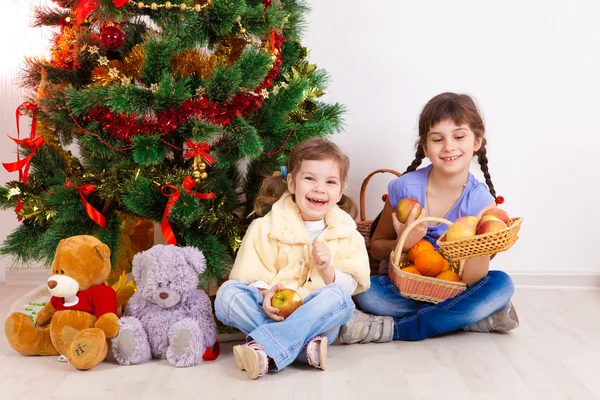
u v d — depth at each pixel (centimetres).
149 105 186
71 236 199
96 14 180
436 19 261
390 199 228
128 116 185
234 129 195
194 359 179
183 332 179
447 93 218
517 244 271
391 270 209
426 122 215
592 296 257
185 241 204
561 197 268
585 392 164
